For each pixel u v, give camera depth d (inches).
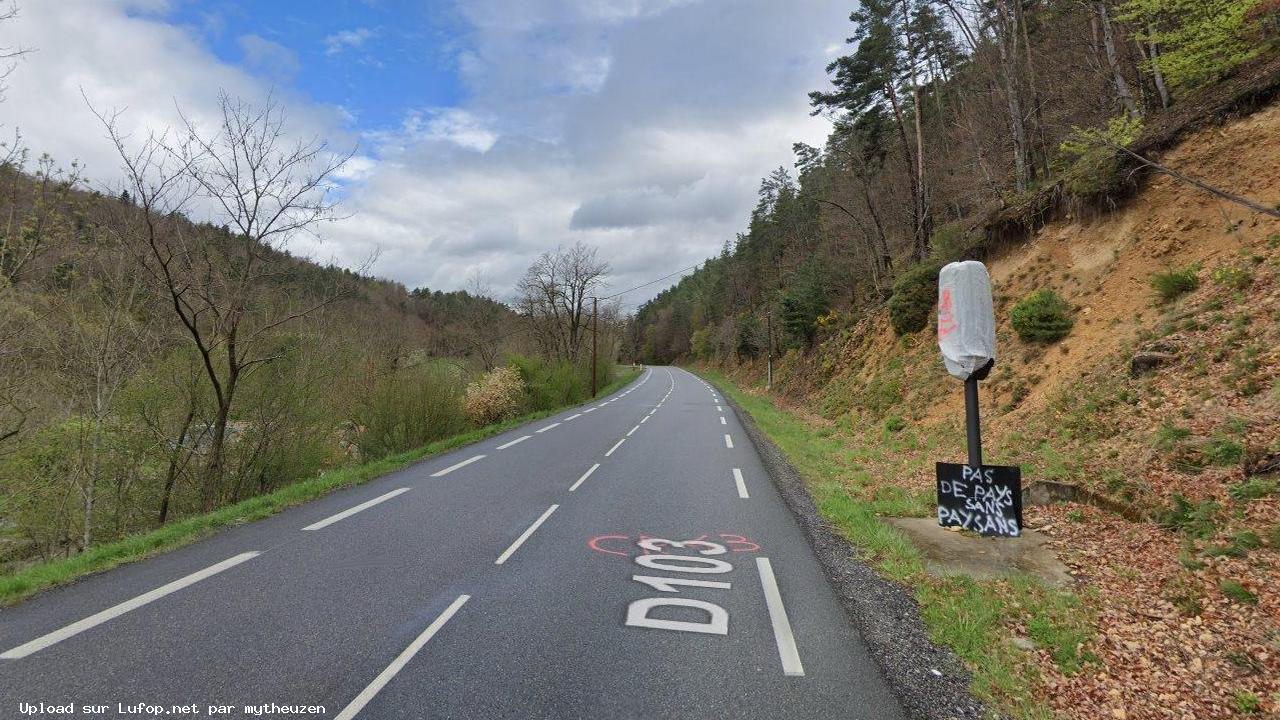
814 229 2010.3
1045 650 163.5
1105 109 726.5
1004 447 394.6
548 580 211.6
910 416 592.4
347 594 196.4
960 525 266.8
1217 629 164.1
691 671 149.3
